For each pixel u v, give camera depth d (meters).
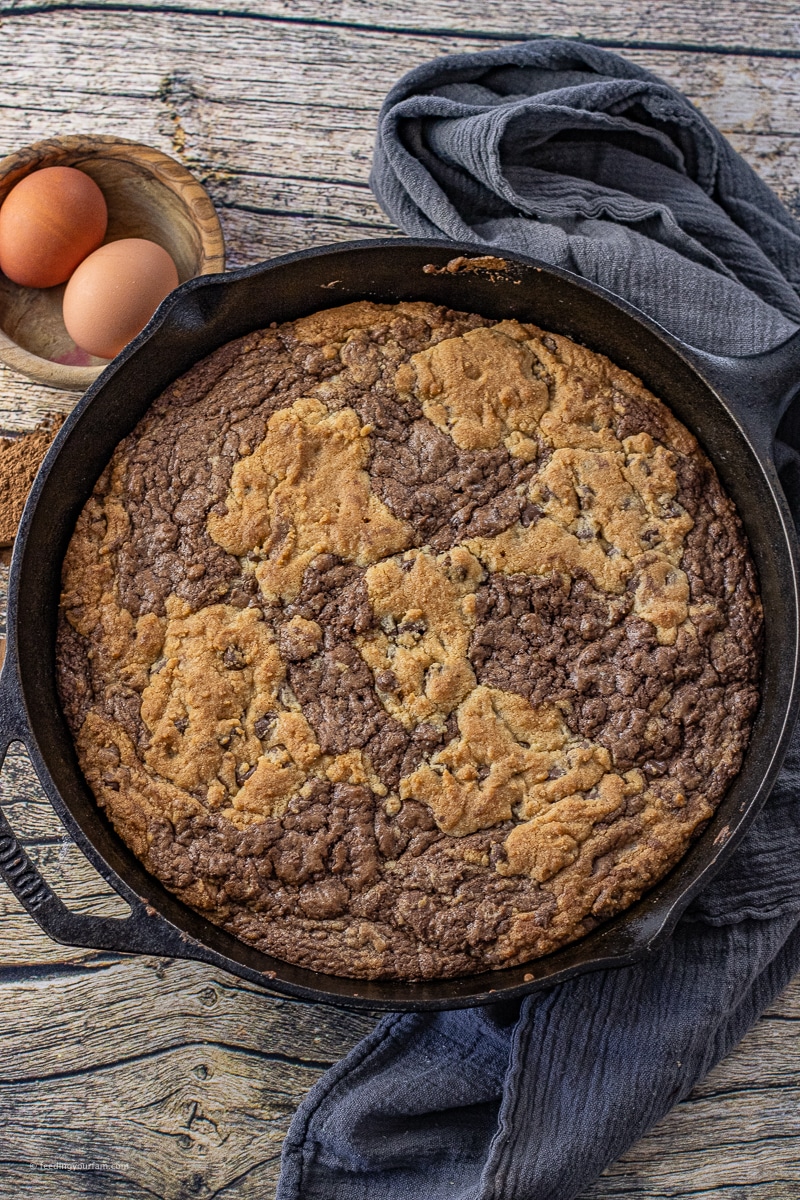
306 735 0.73
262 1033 0.80
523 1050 0.75
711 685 0.75
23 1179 0.79
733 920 0.76
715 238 0.80
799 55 0.85
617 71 0.80
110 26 0.85
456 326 0.77
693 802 0.74
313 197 0.84
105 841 0.73
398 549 0.75
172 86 0.85
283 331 0.77
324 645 0.74
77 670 0.74
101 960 0.80
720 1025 0.77
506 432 0.76
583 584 0.75
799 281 0.82
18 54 0.85
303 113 0.85
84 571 0.75
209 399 0.76
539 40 0.81
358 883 0.73
